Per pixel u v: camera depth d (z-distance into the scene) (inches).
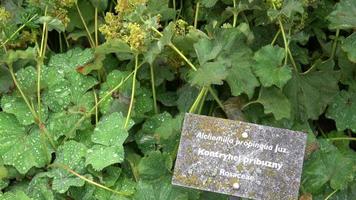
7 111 24.0
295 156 20.6
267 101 22.7
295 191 20.4
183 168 20.7
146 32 22.6
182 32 24.0
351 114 24.3
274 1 23.2
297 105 23.5
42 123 23.6
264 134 20.7
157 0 24.1
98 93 25.1
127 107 24.1
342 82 24.9
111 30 23.9
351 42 23.4
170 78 25.4
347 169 22.2
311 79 24.1
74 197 22.4
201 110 24.3
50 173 22.7
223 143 20.8
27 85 24.6
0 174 22.6
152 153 21.8
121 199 21.6
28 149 23.3
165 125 22.4
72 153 22.9
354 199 22.6
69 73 25.2
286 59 23.3
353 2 24.0
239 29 23.1
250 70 22.7
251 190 20.5
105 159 21.9
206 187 20.6
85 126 24.0
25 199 21.6
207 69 21.9
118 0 23.7
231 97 24.0
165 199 21.1
